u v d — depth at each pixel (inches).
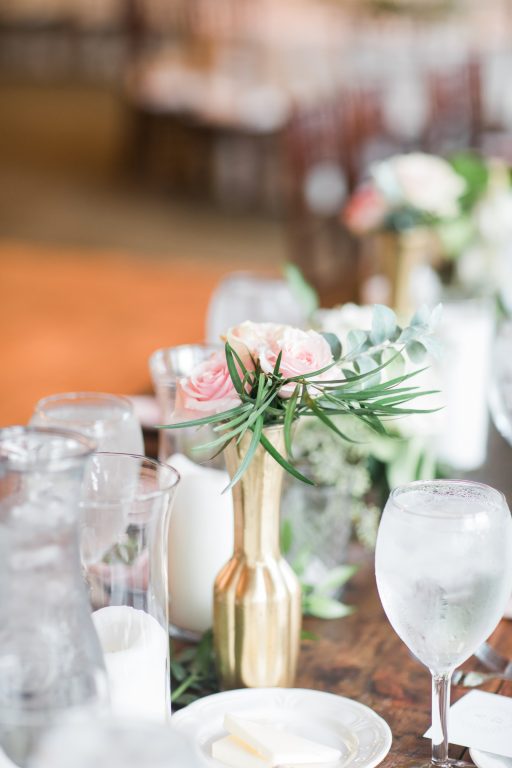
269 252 229.5
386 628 40.5
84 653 23.2
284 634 34.8
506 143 160.1
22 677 22.5
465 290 77.2
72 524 22.7
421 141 153.8
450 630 27.8
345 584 43.8
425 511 28.5
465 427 54.3
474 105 163.3
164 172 284.7
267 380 31.3
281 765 28.8
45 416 37.4
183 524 38.9
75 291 103.2
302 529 41.9
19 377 80.9
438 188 74.7
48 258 115.0
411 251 75.3
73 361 83.7
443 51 296.2
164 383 39.6
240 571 34.6
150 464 29.7
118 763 15.3
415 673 37.2
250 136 264.4
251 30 313.3
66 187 284.4
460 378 53.8
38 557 22.4
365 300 78.0
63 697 22.7
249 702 32.6
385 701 35.2
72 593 23.0
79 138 340.8
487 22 297.6
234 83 270.1
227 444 33.3
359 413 32.3
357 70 296.0
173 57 303.9
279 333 32.4
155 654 29.2
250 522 34.3
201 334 88.4
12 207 263.6
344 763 29.3
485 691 35.4
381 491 46.9
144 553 28.9
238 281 65.4
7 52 410.9
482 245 77.3
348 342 33.6
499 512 28.1
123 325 92.2
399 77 293.7
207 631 37.8
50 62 407.5
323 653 38.6
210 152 271.9
